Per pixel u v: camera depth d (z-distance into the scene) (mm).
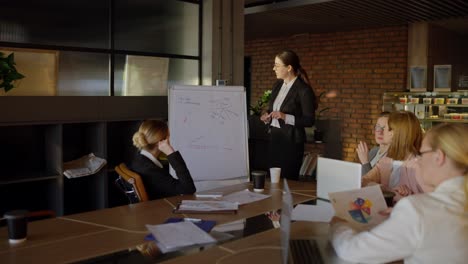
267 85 9656
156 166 3055
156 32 4777
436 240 1503
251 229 2170
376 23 7641
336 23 7672
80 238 2029
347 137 8406
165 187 2984
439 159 1578
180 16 4953
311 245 1912
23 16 3822
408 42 7633
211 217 2379
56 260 1756
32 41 3883
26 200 4047
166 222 2273
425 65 7410
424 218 1517
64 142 4230
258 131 5516
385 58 7891
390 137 3170
